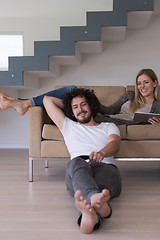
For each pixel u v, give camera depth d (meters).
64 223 1.38
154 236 1.22
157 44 4.75
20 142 5.06
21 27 4.94
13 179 2.41
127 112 2.64
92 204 1.25
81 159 1.57
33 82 4.46
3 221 1.42
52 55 3.79
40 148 2.36
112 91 3.06
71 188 1.70
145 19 4.06
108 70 4.82
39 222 1.40
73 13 4.76
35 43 3.81
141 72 2.60
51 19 4.91
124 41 4.78
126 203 1.70
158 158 2.35
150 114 2.28
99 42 3.86
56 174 2.62
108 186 1.52
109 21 3.69
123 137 2.39
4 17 4.95
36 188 2.09
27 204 1.70
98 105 2.02
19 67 3.84
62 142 2.34
